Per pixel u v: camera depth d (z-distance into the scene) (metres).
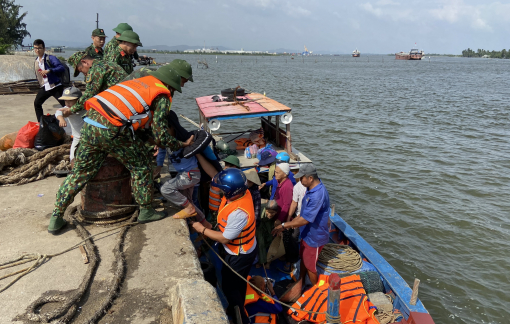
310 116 20.95
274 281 5.34
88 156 3.79
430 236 8.64
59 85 7.59
